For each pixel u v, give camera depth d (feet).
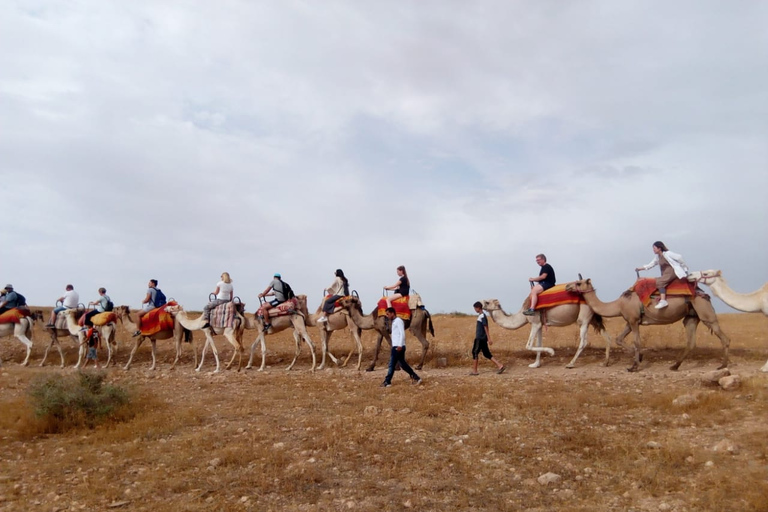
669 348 54.95
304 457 26.81
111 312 62.28
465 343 66.44
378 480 24.02
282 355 66.33
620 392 37.99
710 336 60.90
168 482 24.02
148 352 71.15
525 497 22.04
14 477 25.57
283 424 32.91
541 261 52.37
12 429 33.88
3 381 50.70
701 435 27.91
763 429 27.50
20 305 67.77
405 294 54.08
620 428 29.81
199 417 35.12
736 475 22.75
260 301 59.16
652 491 21.86
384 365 57.93
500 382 43.55
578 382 42.04
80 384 37.45
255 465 25.94
